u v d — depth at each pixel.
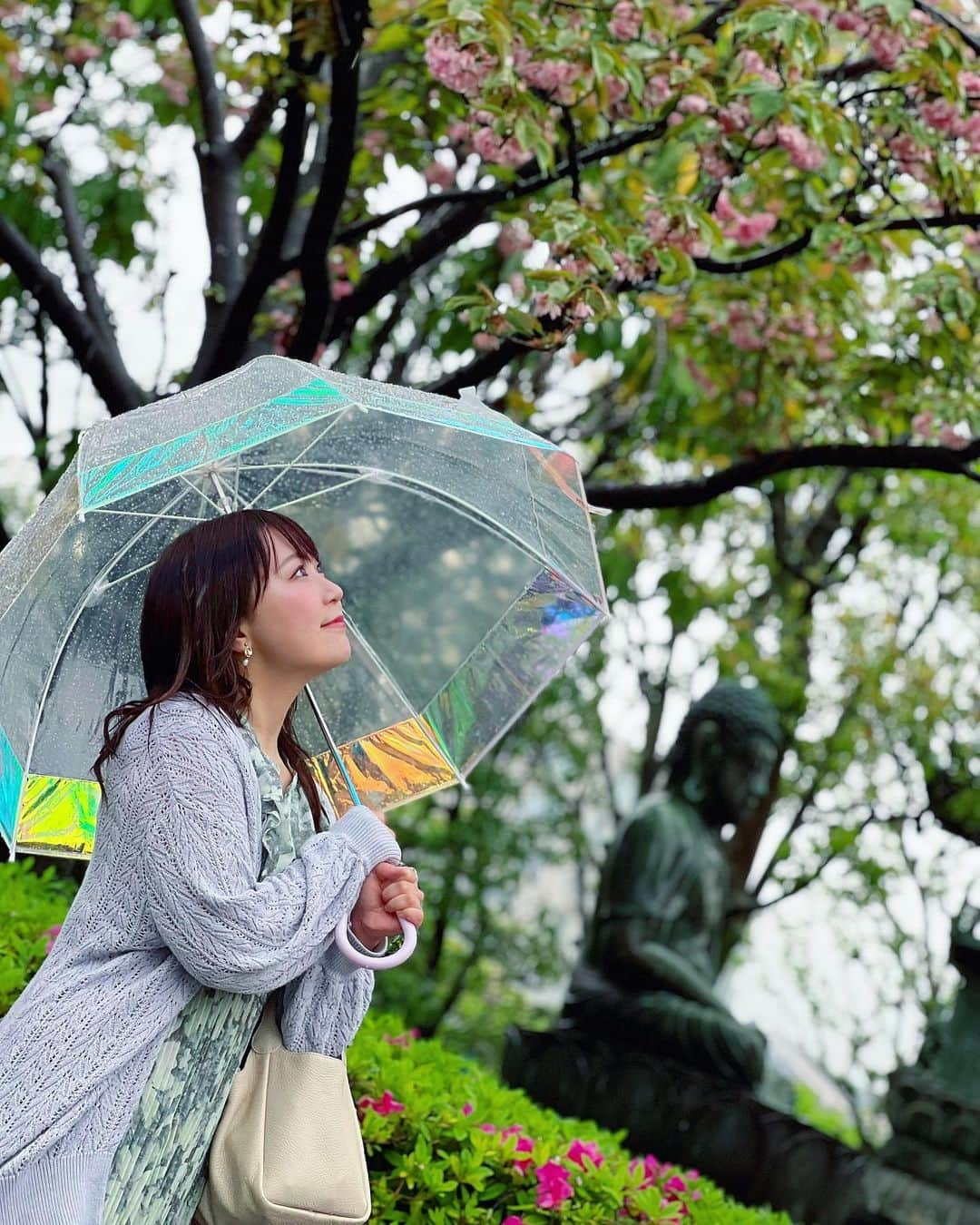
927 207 5.81
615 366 8.48
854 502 10.22
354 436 2.84
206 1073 2.27
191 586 2.35
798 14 4.55
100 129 7.81
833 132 4.77
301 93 4.80
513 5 4.54
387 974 10.66
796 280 5.96
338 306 5.38
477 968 11.73
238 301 5.17
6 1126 2.12
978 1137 6.48
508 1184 3.62
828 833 10.74
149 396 5.88
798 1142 6.42
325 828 2.61
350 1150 2.39
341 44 4.42
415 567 3.10
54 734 2.63
